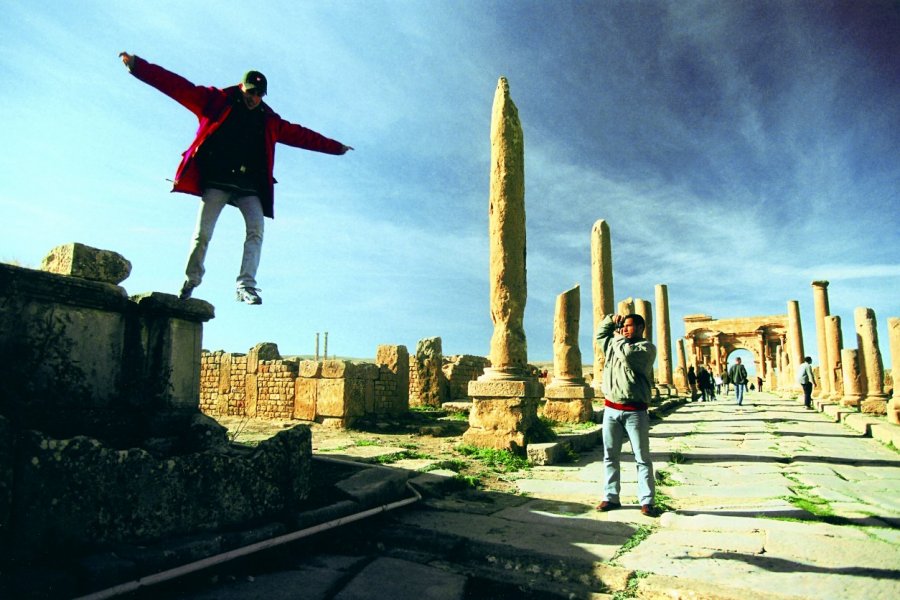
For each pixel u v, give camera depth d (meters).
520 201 9.98
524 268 9.95
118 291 4.42
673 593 3.28
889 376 24.86
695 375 33.19
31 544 3.07
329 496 4.87
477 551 4.14
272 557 3.97
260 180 4.02
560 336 13.71
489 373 9.44
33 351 3.87
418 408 19.08
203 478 3.88
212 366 17.69
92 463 3.34
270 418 15.84
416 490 5.74
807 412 18.72
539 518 5.00
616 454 5.46
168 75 3.60
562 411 13.10
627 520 4.93
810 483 6.51
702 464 8.11
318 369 14.17
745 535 4.31
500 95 10.13
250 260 3.78
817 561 3.70
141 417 4.57
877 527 4.55
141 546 3.45
